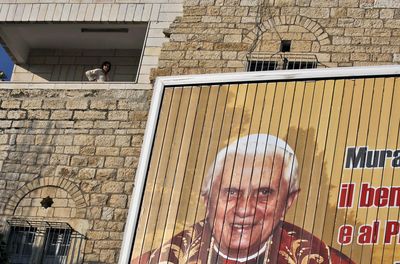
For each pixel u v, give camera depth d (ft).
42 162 87.92
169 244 77.71
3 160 88.74
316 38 88.99
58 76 102.47
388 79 78.38
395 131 76.18
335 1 90.53
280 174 77.82
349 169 76.02
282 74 81.51
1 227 85.35
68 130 89.15
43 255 83.71
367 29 88.53
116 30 99.30
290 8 90.99
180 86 84.02
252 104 81.25
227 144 80.38
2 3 100.42
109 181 85.76
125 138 87.66
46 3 99.50
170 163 80.89
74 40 102.17
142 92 89.76
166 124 82.58
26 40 103.04
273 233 75.77
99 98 90.38
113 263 81.87
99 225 83.82
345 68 79.82
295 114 79.61
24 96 91.86
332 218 74.59
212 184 79.15
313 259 73.61
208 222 77.77
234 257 75.82
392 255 71.77
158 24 95.76
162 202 79.46
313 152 77.61
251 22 91.15
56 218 84.89
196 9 92.89
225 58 89.76
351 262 72.49
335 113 78.48
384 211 73.56
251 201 77.56
